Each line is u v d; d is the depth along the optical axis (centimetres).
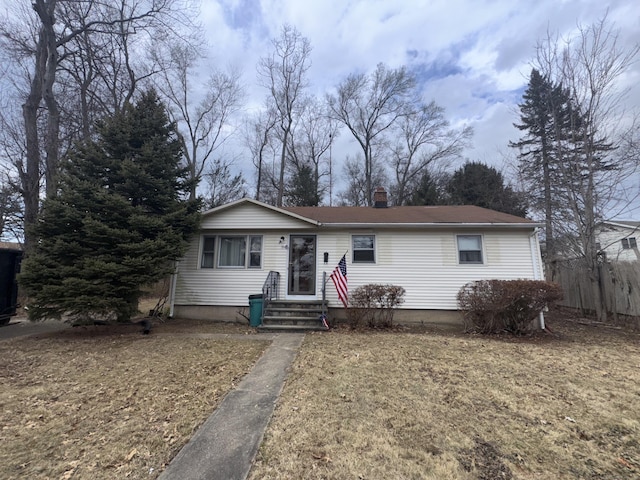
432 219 1095
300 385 484
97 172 952
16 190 1362
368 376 521
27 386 492
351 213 1253
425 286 1054
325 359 619
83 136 1557
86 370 568
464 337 845
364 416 384
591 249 1137
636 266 961
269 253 1118
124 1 1563
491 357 638
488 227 1040
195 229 1050
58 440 336
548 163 1430
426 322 1038
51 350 710
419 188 2725
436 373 537
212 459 301
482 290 902
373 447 319
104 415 392
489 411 399
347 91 2995
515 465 293
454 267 1052
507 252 1041
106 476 278
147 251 883
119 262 868
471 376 523
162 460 300
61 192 902
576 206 1177
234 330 934
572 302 1293
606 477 279
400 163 3128
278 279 1100
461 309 967
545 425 365
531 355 656
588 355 659
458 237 1071
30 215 1329
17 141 1535
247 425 364
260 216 1109
